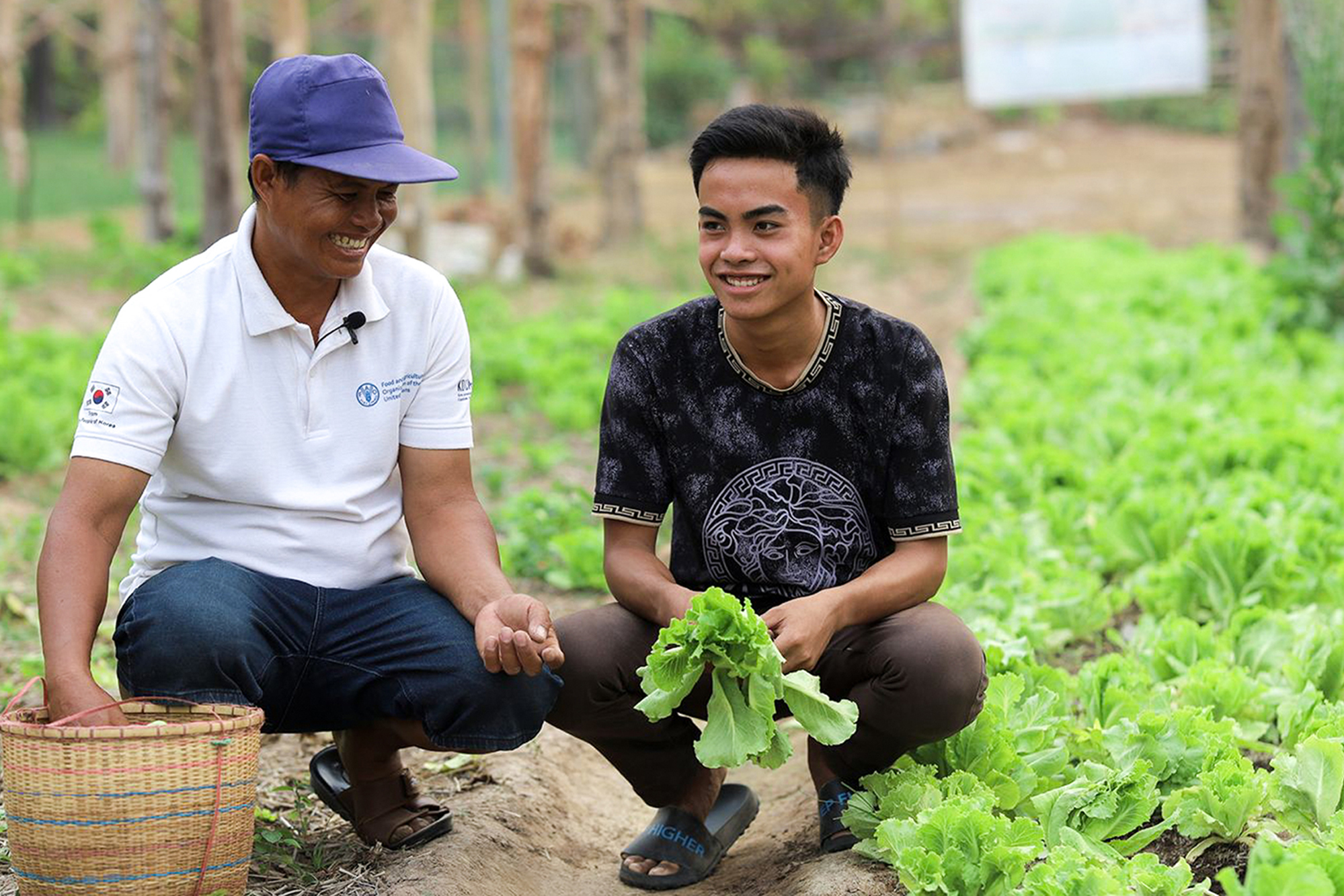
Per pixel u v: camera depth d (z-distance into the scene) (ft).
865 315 11.34
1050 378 32.12
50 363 32.71
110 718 9.80
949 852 10.15
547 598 20.07
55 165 113.09
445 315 11.57
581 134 107.14
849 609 10.75
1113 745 11.99
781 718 12.27
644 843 12.08
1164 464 22.35
